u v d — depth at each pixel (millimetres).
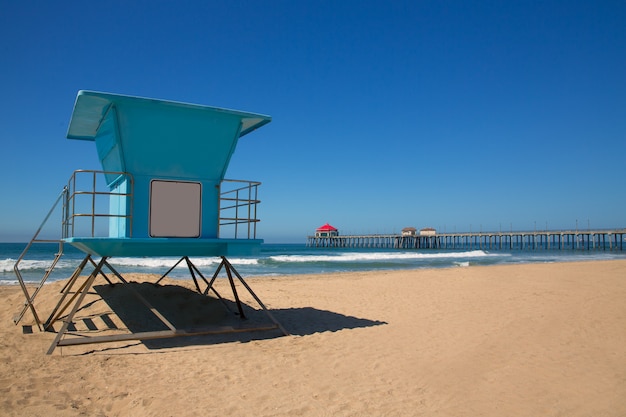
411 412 4457
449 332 7863
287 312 10398
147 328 8047
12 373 5633
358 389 5145
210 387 5250
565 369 5555
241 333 8016
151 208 7262
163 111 7219
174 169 7469
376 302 11852
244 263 35438
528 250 75875
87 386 5277
